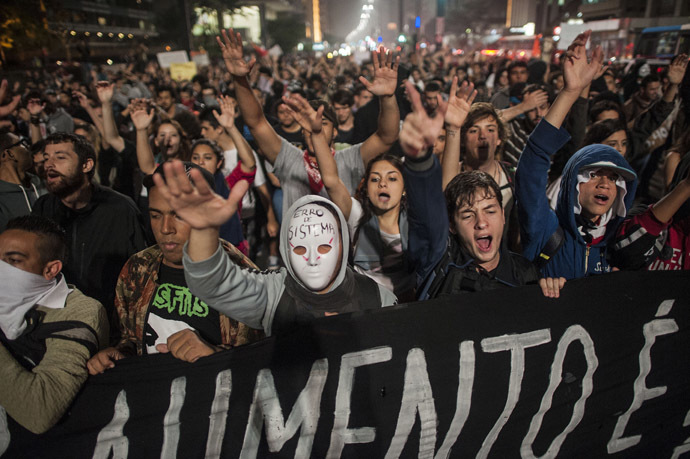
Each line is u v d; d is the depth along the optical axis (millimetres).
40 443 1657
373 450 1901
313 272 1748
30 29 17156
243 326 1981
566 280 2018
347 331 1801
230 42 2846
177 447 1743
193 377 1721
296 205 1839
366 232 2559
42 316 1688
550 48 10820
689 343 2174
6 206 3100
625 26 16547
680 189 2080
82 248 2689
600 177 2188
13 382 1515
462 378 1930
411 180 1817
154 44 32781
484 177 2006
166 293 1952
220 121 3762
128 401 1695
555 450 2154
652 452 2305
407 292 2539
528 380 2010
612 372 2111
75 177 2590
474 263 2066
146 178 1880
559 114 2078
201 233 1454
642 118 4914
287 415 1798
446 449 2006
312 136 2453
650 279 2088
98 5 38469
